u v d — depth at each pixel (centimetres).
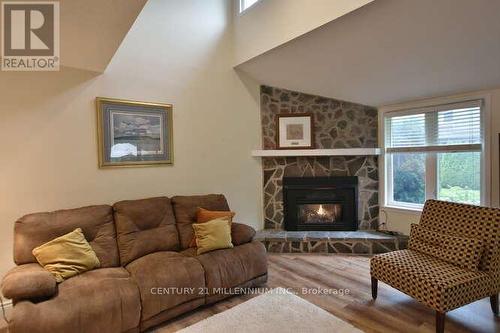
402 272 234
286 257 379
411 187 409
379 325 228
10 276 200
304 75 388
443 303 204
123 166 322
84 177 298
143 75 336
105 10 190
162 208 311
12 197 261
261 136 446
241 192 425
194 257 271
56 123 281
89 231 264
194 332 223
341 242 389
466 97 347
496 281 230
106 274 236
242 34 390
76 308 194
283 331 222
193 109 377
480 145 338
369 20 262
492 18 232
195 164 380
